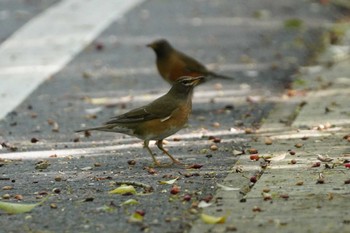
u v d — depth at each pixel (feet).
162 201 33.96
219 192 34.88
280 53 67.05
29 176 38.83
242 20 78.54
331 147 41.42
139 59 65.72
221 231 30.30
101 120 50.24
